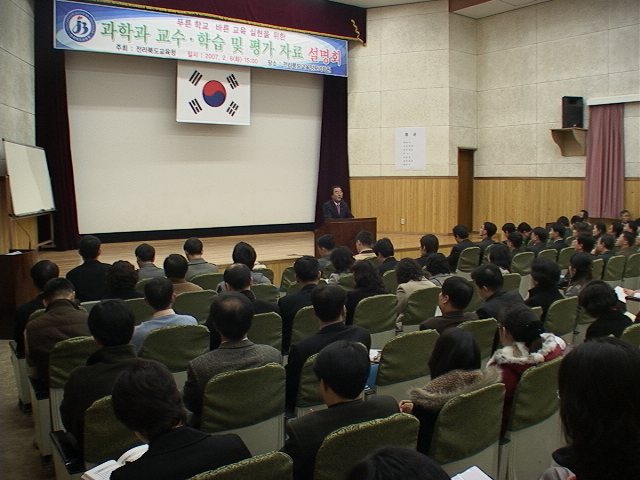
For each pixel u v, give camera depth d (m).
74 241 9.39
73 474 2.16
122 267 3.93
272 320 3.39
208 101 10.30
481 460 2.13
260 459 1.49
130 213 10.16
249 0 10.13
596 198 10.05
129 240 10.20
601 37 9.94
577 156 10.39
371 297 3.75
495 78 11.41
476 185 11.88
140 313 3.82
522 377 2.27
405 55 11.42
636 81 9.57
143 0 9.23
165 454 1.56
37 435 3.18
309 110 11.82
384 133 11.68
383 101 11.65
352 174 12.03
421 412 2.03
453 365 2.14
